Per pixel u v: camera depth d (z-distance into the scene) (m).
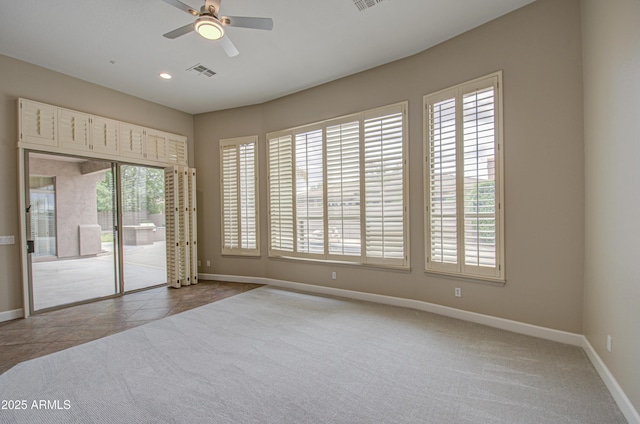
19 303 3.39
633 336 1.61
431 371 2.16
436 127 3.24
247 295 4.20
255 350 2.53
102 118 4.07
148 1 2.48
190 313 3.49
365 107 3.79
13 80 3.36
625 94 1.69
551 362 2.24
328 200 4.10
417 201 3.42
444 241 3.20
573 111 2.44
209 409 1.76
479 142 2.92
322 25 2.86
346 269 4.04
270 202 4.75
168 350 2.54
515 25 2.70
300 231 4.40
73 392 1.95
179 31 2.41
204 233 5.28
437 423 1.63
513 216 2.76
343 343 2.63
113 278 4.27
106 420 1.67
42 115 3.52
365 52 3.36
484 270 2.92
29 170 3.49
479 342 2.60
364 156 3.79
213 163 5.18
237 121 5.00
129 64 3.55
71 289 3.87
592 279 2.24
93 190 4.10
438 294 3.30
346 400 1.84
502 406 1.77
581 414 1.69
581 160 2.41
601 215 2.06
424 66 3.33
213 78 3.96
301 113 4.38
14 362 2.36
